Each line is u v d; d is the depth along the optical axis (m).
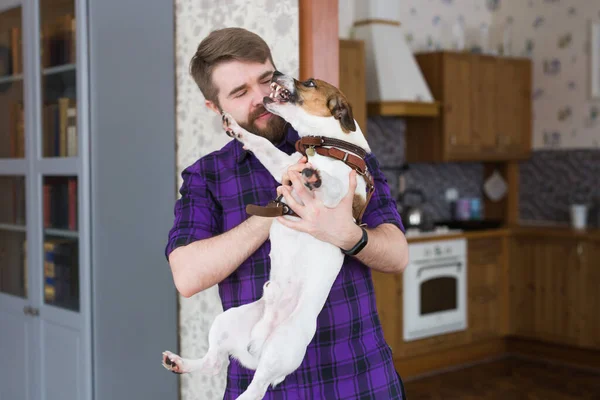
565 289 4.68
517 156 5.38
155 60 2.53
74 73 2.48
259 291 1.43
